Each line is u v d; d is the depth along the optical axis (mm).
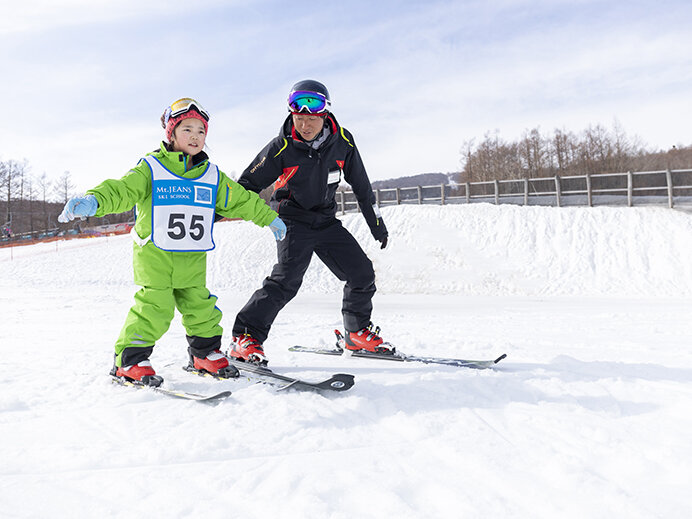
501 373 2775
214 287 16469
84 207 2320
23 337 5203
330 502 1301
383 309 9578
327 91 3016
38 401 2301
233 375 2750
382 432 1870
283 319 7055
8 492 1370
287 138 3072
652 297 12336
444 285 15109
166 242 2609
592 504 1257
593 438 1744
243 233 20156
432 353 3648
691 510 1220
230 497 1330
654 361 3240
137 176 2584
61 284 16844
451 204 20672
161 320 2668
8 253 22938
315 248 3350
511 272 15234
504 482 1402
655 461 1534
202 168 2764
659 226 15555
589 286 14031
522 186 20594
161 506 1277
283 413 2049
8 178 45750
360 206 3637
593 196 19016
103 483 1423
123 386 2578
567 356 3193
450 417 2000
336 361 3342
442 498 1319
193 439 1735
